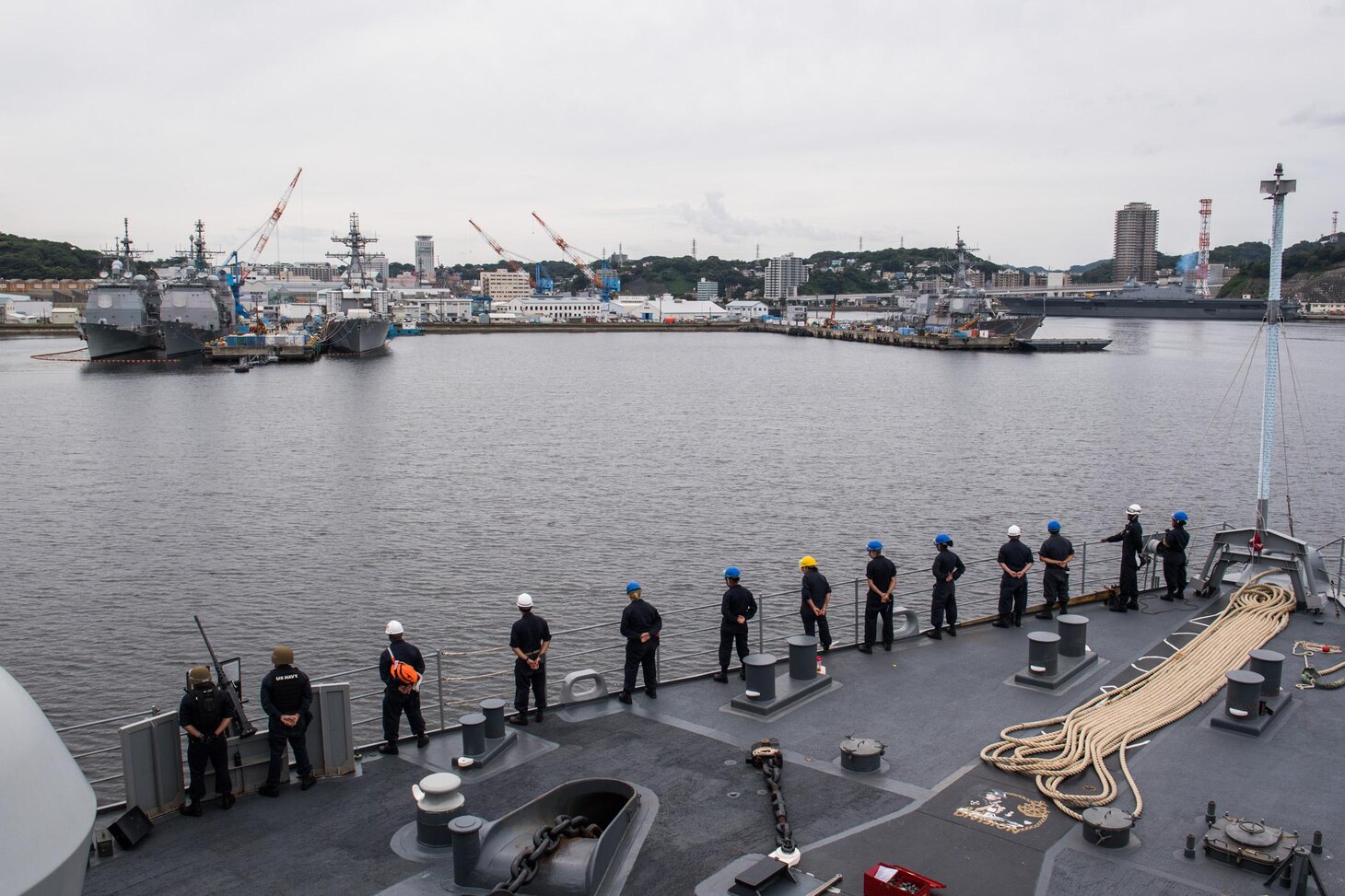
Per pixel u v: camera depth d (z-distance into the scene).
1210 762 12.68
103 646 30.98
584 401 107.31
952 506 51.41
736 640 16.30
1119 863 10.42
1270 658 14.13
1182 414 93.12
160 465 64.88
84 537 44.72
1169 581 19.83
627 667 15.20
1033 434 79.81
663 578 38.03
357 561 40.47
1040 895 9.84
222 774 11.99
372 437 78.31
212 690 11.88
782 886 10.05
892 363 170.38
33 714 7.29
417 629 32.34
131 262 163.00
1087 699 15.04
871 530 45.75
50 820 6.66
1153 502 52.78
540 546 42.78
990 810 11.58
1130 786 11.93
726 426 85.31
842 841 10.93
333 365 162.75
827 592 17.27
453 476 60.47
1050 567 19.12
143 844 11.26
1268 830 10.46
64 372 138.88
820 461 65.75
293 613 33.97
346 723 12.92
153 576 38.47
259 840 11.36
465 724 13.08
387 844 11.27
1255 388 119.00
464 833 10.16
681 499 52.88
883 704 14.95
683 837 11.12
